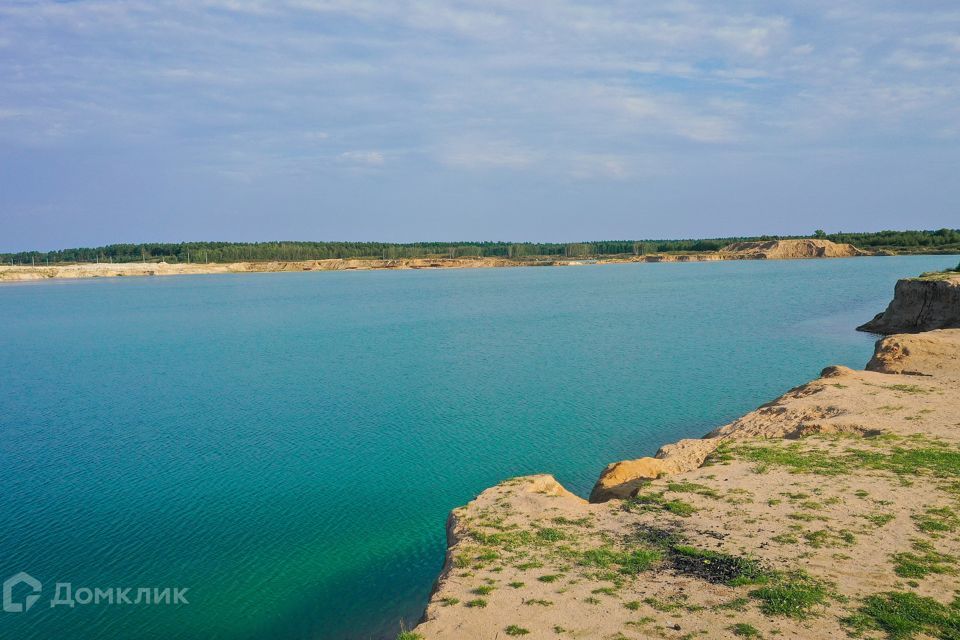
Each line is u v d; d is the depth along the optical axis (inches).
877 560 585.6
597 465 1194.6
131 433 1471.5
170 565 853.2
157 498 1079.0
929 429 961.5
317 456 1282.0
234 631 708.0
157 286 7711.6
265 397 1812.3
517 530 705.0
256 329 3415.4
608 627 504.1
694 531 673.6
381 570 831.7
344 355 2504.9
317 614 734.5
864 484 767.1
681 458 994.1
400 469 1197.1
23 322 3998.5
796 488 770.2
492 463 1218.6
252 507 1036.5
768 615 508.4
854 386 1250.0
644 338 2765.7
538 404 1651.1
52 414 1659.7
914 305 2490.2
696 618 510.9
